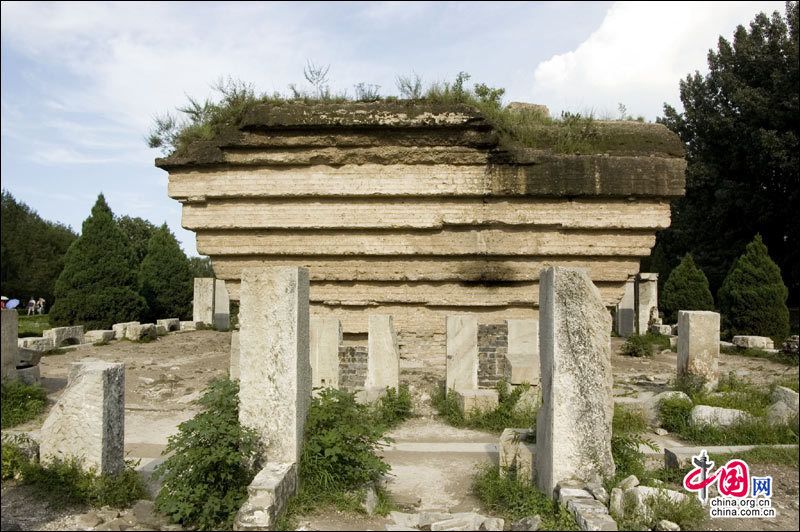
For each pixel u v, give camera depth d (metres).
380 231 13.49
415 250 13.49
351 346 13.27
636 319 25.38
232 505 5.89
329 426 6.96
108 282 22.27
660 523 5.59
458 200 13.29
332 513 6.18
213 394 6.81
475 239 13.45
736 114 31.53
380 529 5.81
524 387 11.08
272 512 5.56
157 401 12.39
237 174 13.37
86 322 21.78
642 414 10.15
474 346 11.70
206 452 6.02
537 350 12.90
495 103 13.70
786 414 8.95
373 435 7.08
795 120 28.48
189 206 13.61
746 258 21.41
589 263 13.63
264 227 13.47
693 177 32.56
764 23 32.00
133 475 6.96
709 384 11.34
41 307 37.16
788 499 6.40
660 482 6.64
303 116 12.75
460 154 13.07
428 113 12.70
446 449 9.13
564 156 13.02
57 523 5.91
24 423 9.94
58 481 6.54
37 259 38.34
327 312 14.02
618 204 13.28
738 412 9.18
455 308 13.88
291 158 13.13
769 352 17.64
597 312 6.30
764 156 28.81
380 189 13.16
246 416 6.51
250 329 6.58
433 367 13.75
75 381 6.89
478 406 10.62
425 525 5.95
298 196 13.34
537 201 13.26
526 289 13.67
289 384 6.44
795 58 28.89
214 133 13.39
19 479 6.71
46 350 17.64
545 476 6.40
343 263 13.75
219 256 13.89
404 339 13.96
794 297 34.03
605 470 6.14
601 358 6.26
